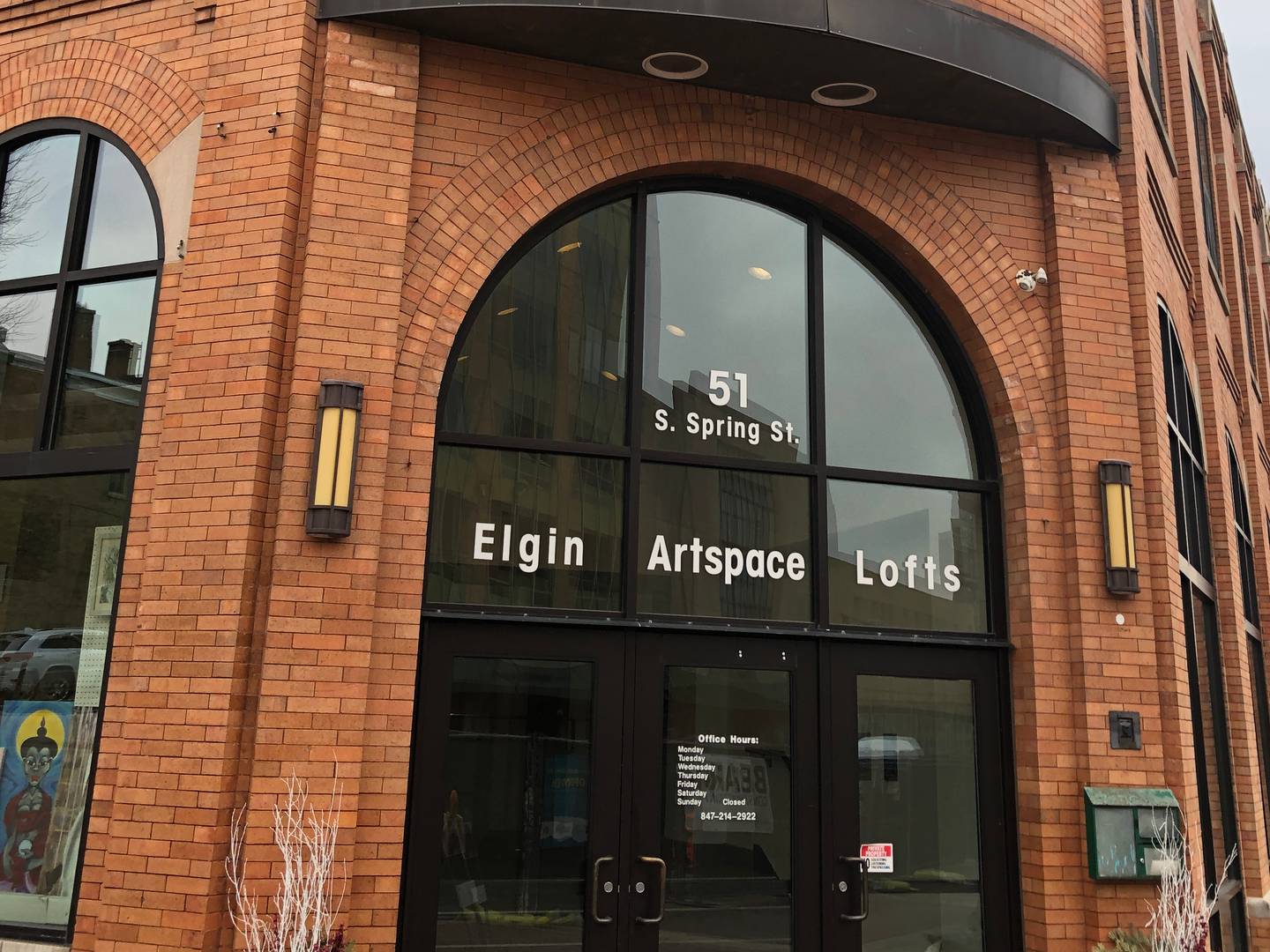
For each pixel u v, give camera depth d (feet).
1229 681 33.68
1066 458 22.80
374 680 18.25
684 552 21.61
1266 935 31.45
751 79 21.98
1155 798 21.04
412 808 18.95
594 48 20.98
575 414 21.59
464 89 20.86
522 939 19.22
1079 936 20.76
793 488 22.67
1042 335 23.58
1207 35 46.32
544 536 20.84
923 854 21.67
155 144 21.24
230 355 18.80
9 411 21.90
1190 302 34.96
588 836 19.80
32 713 20.17
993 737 22.41
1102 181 24.50
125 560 19.31
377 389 18.84
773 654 21.62
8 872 19.58
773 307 23.47
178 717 17.66
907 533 23.12
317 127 19.77
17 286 22.09
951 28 21.24
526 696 20.16
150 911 17.07
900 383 23.97
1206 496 34.40
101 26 22.21
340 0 19.93
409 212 20.03
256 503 18.21
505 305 21.59
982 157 24.06
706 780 20.72
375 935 17.56
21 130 22.75
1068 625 22.21
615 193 22.56
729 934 20.21
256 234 19.17
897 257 24.02
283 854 16.96
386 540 18.78
